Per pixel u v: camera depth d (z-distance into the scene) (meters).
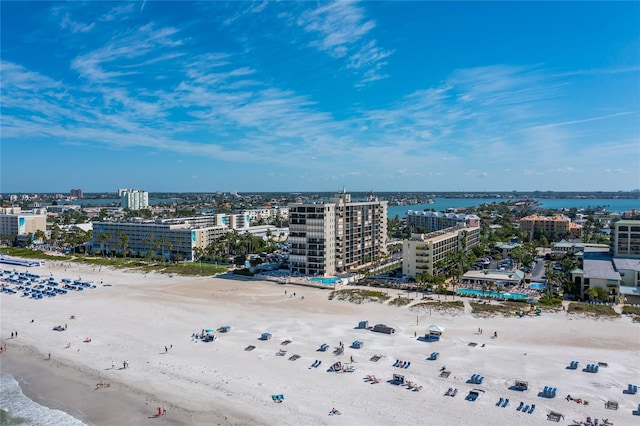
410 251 187.38
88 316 139.25
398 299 149.12
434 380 88.06
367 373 91.88
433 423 72.62
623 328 117.25
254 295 162.75
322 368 94.94
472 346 106.31
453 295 155.12
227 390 86.06
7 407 82.94
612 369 92.31
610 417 73.62
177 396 84.56
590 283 151.88
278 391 84.94
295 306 146.12
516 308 135.75
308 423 73.56
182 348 108.94
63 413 80.31
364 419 74.19
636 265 166.75
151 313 140.75
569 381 87.00
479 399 80.12
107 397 85.38
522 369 92.94
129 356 104.94
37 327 129.25
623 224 184.88
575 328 117.62
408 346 107.00
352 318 131.25
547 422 72.44
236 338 114.94
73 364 101.62
